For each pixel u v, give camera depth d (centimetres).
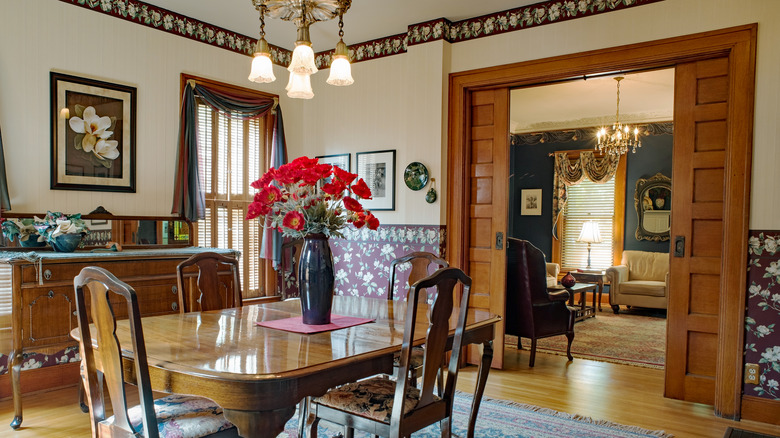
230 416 160
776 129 311
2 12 328
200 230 443
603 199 807
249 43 470
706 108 342
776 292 311
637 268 754
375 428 199
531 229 855
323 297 230
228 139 463
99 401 189
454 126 432
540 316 434
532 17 395
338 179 227
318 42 481
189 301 368
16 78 334
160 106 407
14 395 285
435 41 427
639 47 354
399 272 451
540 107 725
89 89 367
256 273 490
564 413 322
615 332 587
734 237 321
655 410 331
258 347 189
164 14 408
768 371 312
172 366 165
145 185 399
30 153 341
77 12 361
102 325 171
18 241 330
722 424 309
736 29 322
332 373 174
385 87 463
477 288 436
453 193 434
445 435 215
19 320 290
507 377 402
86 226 349
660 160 758
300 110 518
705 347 343
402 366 187
